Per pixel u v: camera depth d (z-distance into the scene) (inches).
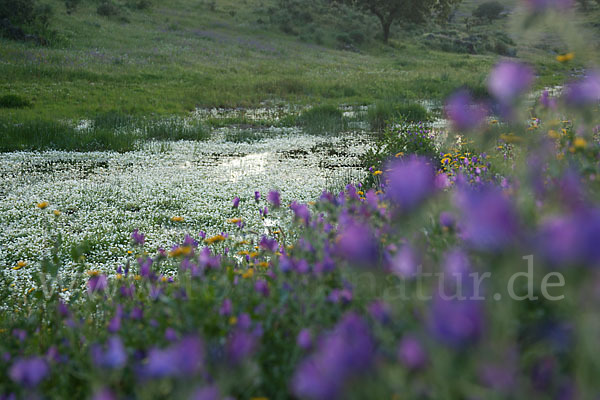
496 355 43.2
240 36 1576.0
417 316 60.2
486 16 2913.4
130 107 688.4
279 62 1299.2
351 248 64.6
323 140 547.5
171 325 81.9
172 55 1181.7
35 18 1202.6
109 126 565.0
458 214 69.8
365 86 1002.1
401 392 45.3
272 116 716.0
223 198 312.7
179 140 536.1
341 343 42.3
